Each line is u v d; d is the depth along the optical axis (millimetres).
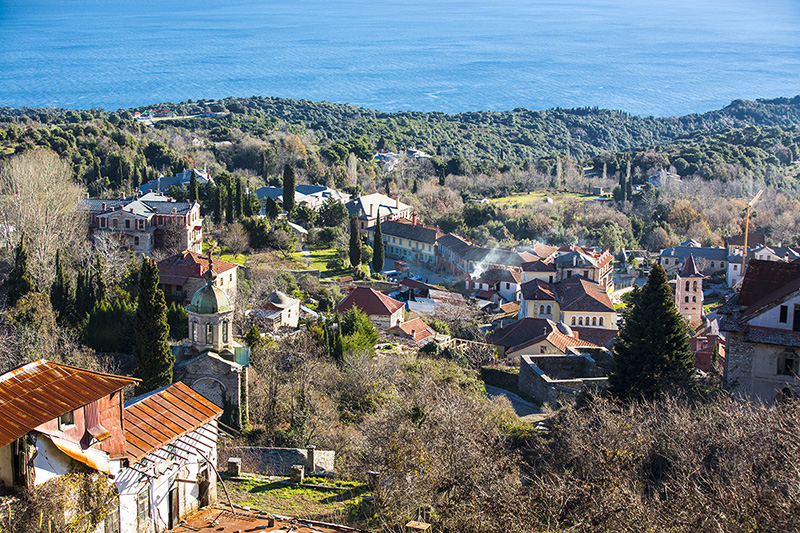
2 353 63469
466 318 107375
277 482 38969
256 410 55156
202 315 53781
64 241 98562
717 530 26891
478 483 33719
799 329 46594
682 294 111062
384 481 37031
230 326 55438
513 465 37719
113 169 169750
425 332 91938
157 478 30094
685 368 53719
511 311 117438
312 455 41812
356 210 169125
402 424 41594
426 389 50719
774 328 47062
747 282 50406
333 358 67188
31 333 66438
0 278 90438
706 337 75062
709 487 32281
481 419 44875
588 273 117938
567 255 119562
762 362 47625
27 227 96562
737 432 35406
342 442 48344
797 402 37906
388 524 32875
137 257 99562
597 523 29234
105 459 27859
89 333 70750
